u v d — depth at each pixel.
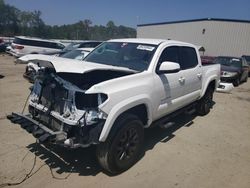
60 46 23.25
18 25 104.75
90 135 3.44
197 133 5.82
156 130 5.82
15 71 14.37
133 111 4.20
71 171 3.93
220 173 4.16
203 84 6.54
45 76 3.93
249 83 16.45
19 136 4.98
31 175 3.79
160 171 4.09
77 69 3.54
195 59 6.11
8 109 6.61
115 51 5.06
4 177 3.71
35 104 4.12
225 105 8.77
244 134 5.97
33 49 22.08
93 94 3.49
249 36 33.75
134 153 4.07
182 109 5.83
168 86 4.75
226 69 14.24
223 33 34.72
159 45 4.84
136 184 3.71
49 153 4.40
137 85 3.99
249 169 4.35
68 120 3.47
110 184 3.67
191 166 4.31
